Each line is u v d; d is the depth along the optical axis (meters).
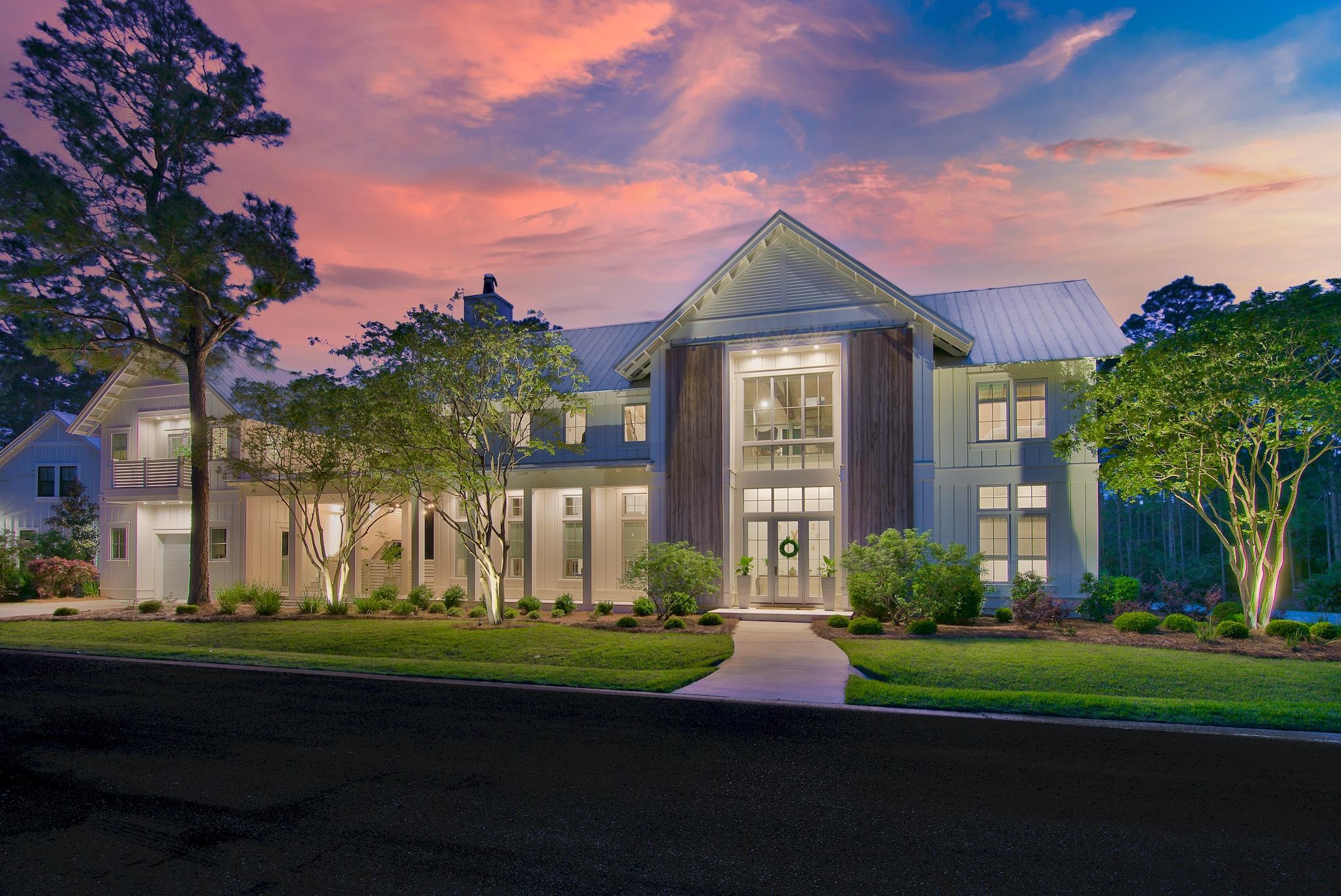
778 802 5.94
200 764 7.02
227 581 24.56
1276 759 7.13
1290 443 14.03
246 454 23.23
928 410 17.80
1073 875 4.67
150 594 26.16
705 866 4.79
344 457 19.95
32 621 19.09
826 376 19.17
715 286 19.72
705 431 19.45
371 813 5.74
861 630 14.77
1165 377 13.80
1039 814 5.68
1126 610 16.23
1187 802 5.96
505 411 19.39
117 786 6.43
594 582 20.83
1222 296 38.81
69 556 28.42
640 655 12.99
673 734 8.03
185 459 22.58
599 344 24.81
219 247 20.66
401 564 24.70
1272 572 14.52
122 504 26.59
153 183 21.11
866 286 18.59
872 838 5.22
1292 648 12.47
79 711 9.27
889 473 17.88
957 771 6.74
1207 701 9.41
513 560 21.89
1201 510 15.35
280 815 5.73
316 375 19.20
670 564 16.56
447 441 16.98
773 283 19.42
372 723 8.58
